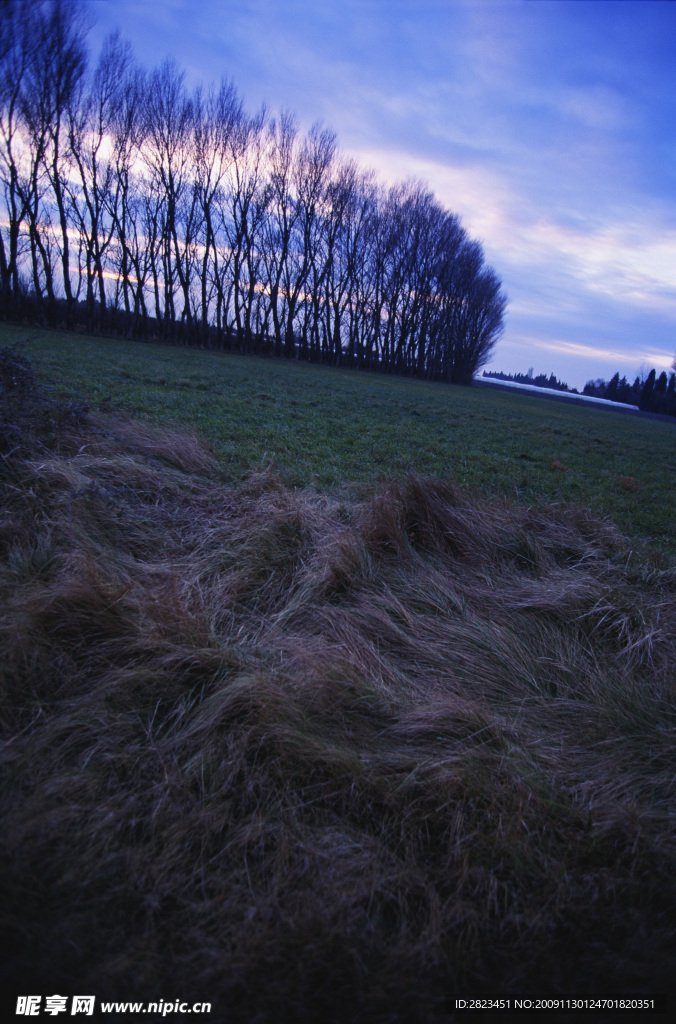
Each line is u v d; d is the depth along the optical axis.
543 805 2.27
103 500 4.29
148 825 2.04
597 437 17.55
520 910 1.91
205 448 6.74
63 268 32.69
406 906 1.88
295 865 1.97
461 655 3.21
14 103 28.47
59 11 28.00
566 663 3.25
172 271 39.75
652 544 6.45
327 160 46.28
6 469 4.23
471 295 63.31
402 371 58.88
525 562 4.62
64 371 12.11
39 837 1.92
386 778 2.31
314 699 2.67
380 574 4.02
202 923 1.76
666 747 2.66
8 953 1.62
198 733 2.42
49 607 2.88
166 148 36.88
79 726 2.38
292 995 1.60
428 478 5.50
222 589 3.55
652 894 1.99
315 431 9.97
